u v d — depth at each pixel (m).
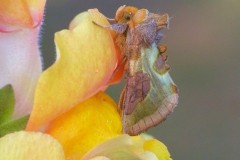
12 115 0.14
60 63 0.13
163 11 0.42
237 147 0.38
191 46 0.42
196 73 0.41
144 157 0.14
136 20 0.15
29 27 0.14
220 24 0.43
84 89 0.14
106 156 0.14
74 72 0.13
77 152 0.14
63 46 0.13
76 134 0.14
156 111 0.15
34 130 0.13
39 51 0.14
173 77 0.41
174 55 0.42
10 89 0.14
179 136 0.38
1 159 0.12
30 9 0.14
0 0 0.14
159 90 0.15
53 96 0.13
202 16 0.43
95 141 0.14
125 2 0.40
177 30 0.42
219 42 0.42
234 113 0.40
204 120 0.39
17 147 0.12
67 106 0.13
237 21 0.43
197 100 0.40
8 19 0.14
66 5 0.39
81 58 0.14
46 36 0.36
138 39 0.15
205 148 0.38
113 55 0.14
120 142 0.14
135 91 0.15
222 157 0.38
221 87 0.41
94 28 0.14
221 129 0.39
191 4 0.42
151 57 0.15
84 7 0.39
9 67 0.14
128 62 0.15
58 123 0.14
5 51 0.14
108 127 0.14
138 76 0.15
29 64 0.14
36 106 0.13
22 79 0.14
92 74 0.14
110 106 0.15
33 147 0.13
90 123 0.14
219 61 0.42
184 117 0.39
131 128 0.15
